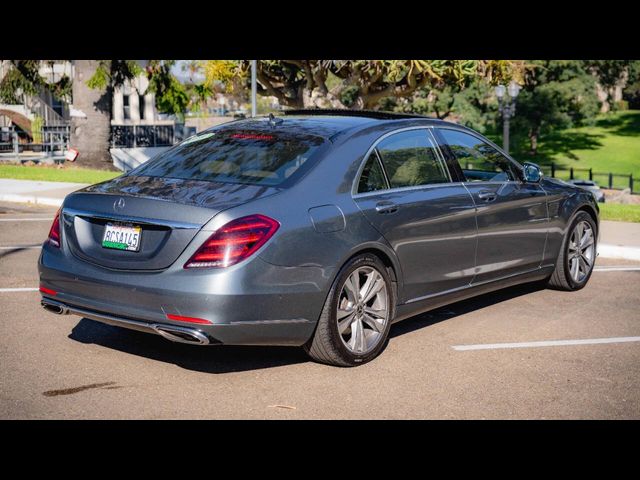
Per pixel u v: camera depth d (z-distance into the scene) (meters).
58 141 33.31
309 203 5.06
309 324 5.03
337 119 5.99
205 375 5.12
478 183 6.48
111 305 4.89
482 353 5.76
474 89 51.03
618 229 11.60
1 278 7.89
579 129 74.06
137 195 5.02
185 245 4.70
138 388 4.85
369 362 5.48
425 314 6.88
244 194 4.95
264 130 5.81
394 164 5.79
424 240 5.82
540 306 7.21
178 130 36.91
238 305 4.67
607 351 5.88
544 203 7.20
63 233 5.20
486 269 6.54
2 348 5.59
